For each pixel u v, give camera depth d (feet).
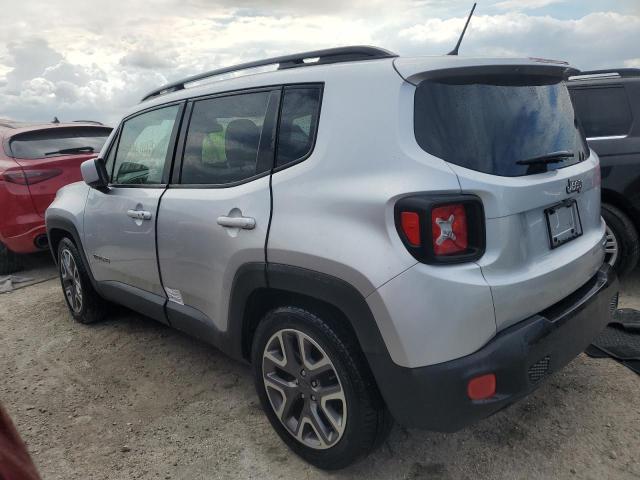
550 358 6.97
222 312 8.99
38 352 13.10
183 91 10.55
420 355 6.41
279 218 7.69
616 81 13.91
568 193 7.79
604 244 9.11
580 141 8.94
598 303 8.04
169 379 11.28
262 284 7.98
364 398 7.14
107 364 12.17
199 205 9.15
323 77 7.84
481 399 6.44
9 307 16.70
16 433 3.87
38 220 18.42
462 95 7.16
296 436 8.17
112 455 8.88
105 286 12.78
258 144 8.50
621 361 10.50
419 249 6.37
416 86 6.98
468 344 6.40
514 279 6.75
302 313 7.59
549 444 8.38
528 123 7.60
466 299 6.33
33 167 18.29
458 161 6.72
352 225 6.86
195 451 8.83
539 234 7.31
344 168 7.18
